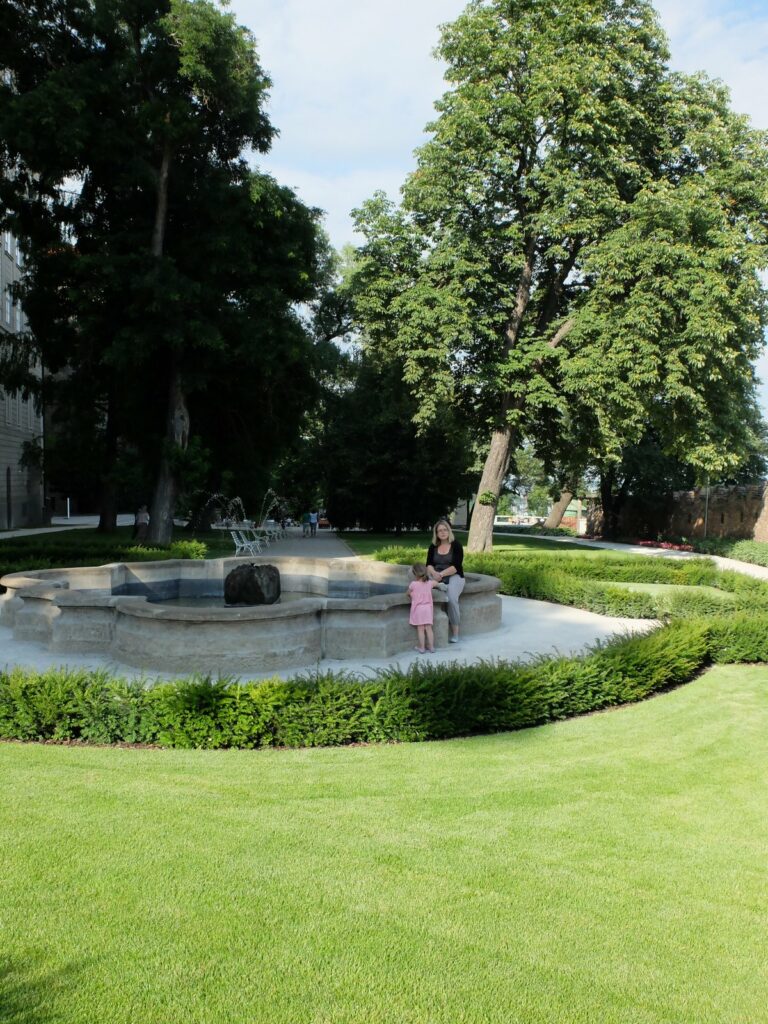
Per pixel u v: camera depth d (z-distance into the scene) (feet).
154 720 18.93
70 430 82.74
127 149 69.46
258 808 14.71
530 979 9.45
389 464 126.41
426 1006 8.87
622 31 69.56
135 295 66.95
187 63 68.18
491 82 68.80
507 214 73.41
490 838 13.62
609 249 66.18
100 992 8.98
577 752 19.04
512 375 73.82
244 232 70.03
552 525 177.06
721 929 10.77
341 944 10.08
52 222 75.46
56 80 64.44
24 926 10.32
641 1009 8.94
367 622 28.07
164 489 76.18
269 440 89.61
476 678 20.84
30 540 66.69
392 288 73.41
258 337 69.36
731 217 71.31
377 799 15.39
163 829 13.57
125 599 27.37
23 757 17.57
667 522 136.56
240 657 25.09
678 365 64.75
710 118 71.36
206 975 9.35
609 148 66.49
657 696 25.08
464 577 34.60
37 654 27.84
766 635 30.40
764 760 18.54
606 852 13.16
